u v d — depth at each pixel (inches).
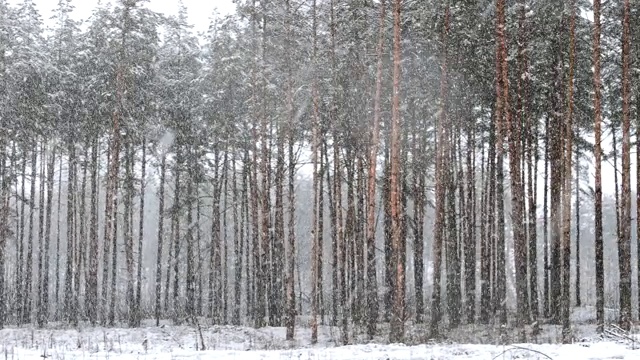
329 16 983.6
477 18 977.5
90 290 1314.0
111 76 1283.2
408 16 917.8
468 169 1261.1
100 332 1091.9
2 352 598.2
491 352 540.7
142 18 1274.6
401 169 1126.4
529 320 1085.8
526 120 1073.5
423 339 884.0
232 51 1309.1
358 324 1126.4
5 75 1214.9
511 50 984.9
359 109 1088.8
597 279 892.6
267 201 1210.0
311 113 1149.7
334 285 1250.0
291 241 1015.6
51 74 1348.4
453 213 1177.4
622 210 850.1
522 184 1196.5
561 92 1010.1
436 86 1053.8
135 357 556.7
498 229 1013.8
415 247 1232.2
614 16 978.1
